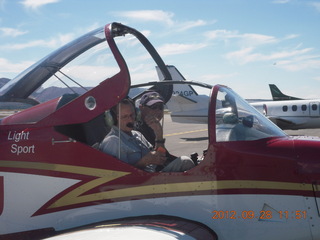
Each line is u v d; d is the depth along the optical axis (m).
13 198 2.65
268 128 2.67
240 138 2.49
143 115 2.81
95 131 2.70
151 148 2.95
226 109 2.61
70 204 2.59
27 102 2.83
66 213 2.59
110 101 2.58
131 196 2.52
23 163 2.64
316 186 2.33
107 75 2.64
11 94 2.89
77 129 2.67
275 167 2.38
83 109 2.61
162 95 3.54
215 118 2.52
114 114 2.71
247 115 2.69
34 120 2.72
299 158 2.37
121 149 2.65
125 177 2.53
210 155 2.46
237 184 2.40
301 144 2.44
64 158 2.60
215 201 2.42
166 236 2.05
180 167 2.59
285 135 2.69
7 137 2.69
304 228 2.34
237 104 2.73
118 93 2.57
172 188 2.47
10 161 2.65
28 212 2.63
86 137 2.68
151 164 2.62
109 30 2.80
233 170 2.42
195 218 2.45
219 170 2.43
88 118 2.60
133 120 2.75
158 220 2.44
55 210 2.60
